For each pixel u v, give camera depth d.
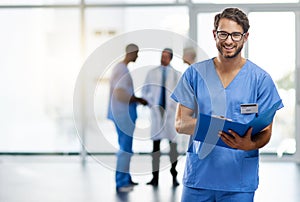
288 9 7.55
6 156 8.05
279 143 7.65
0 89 8.18
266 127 2.39
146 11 7.91
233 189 2.43
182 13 7.82
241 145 2.30
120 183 5.35
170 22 7.85
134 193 5.20
